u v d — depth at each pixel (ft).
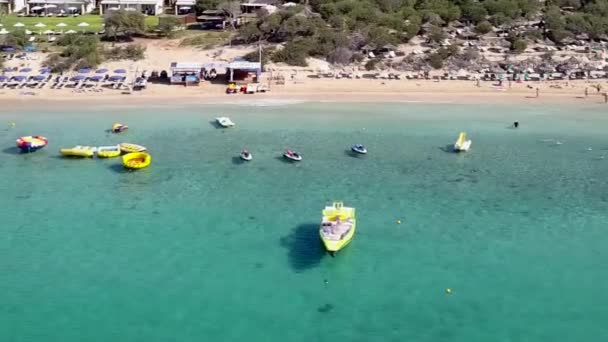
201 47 378.73
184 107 297.33
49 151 241.14
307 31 382.83
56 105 298.15
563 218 186.09
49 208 190.90
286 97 313.12
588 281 152.97
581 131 269.64
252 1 465.06
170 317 137.80
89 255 163.12
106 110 292.20
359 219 183.21
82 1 510.58
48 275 153.48
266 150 241.96
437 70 353.31
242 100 308.60
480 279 152.97
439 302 143.74
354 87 328.29
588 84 337.11
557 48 382.01
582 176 219.41
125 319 136.98
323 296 145.79
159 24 408.05
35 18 476.13
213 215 186.19
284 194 201.16
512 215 187.73
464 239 172.55
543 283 151.84
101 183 210.59
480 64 358.43
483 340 131.13
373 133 263.49
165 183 209.97
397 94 320.29
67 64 341.21
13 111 288.51
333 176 216.33
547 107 304.09
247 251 165.37
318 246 168.25
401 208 191.31
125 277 152.87
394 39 373.81
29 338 130.31
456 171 222.69
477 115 290.76
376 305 142.51
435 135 262.26
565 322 137.39
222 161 230.27
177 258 161.79
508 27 411.75
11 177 215.31
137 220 183.01
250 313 139.33
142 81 321.73
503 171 223.51
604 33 399.85
